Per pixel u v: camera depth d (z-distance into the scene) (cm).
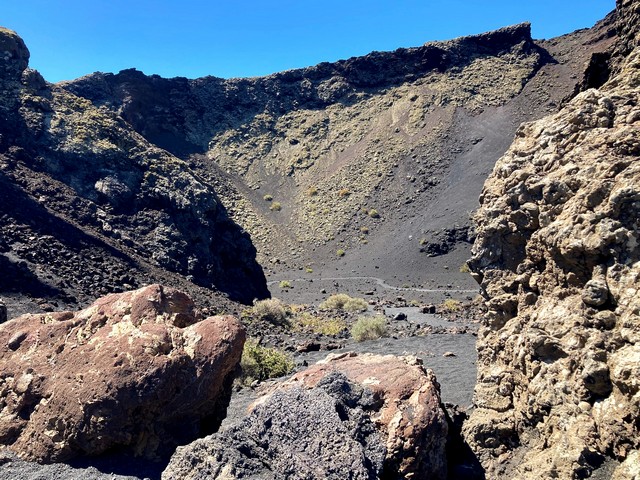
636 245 614
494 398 787
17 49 4322
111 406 698
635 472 503
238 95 11225
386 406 675
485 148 8081
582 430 584
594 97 791
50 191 3219
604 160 697
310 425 621
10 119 3672
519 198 813
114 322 833
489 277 862
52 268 2205
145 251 3306
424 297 4231
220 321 831
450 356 1555
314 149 10031
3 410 754
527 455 661
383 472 595
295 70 11675
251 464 590
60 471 673
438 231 6238
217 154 9962
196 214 3828
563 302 696
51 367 774
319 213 8094
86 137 3903
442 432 649
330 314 3125
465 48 10731
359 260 6400
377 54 11238
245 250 4119
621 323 589
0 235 2256
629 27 1266
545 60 10119
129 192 3703
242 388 1226
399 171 8338
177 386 745
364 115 10425
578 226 670
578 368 624
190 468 592
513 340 778
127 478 662
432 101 9794
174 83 10719
